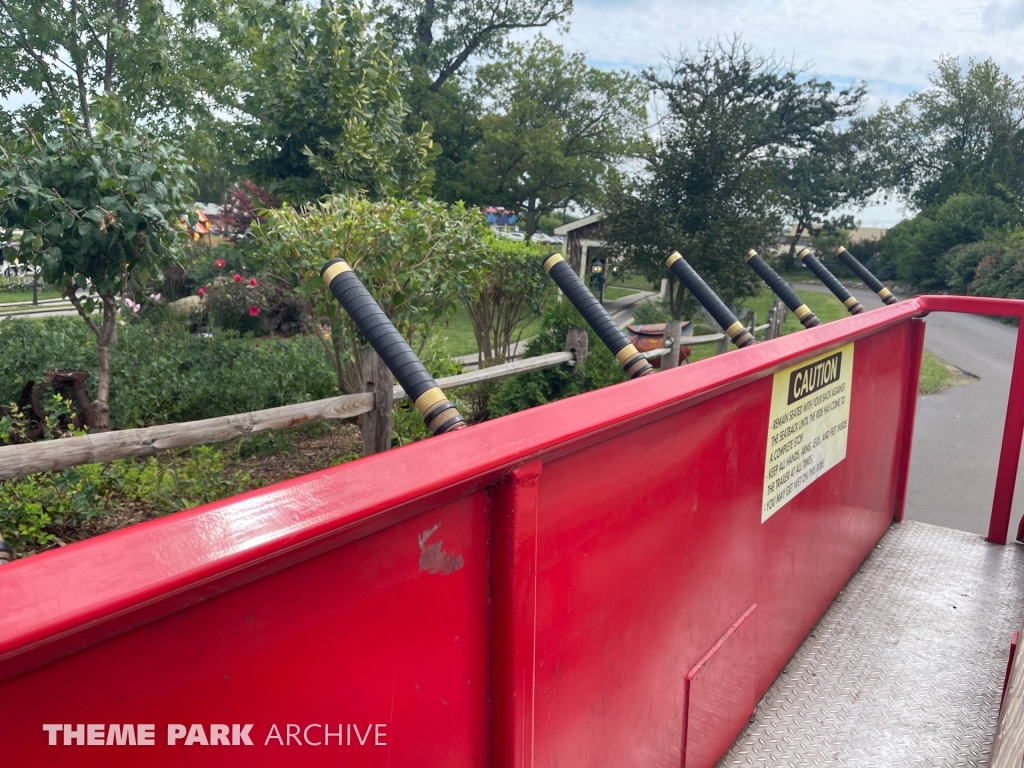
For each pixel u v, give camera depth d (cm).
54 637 48
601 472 122
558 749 118
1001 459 307
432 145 773
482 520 94
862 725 197
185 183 509
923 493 557
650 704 147
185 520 59
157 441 300
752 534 191
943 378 1131
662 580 147
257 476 496
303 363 693
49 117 1130
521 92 3469
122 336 786
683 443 149
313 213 482
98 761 58
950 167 5462
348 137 675
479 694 98
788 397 203
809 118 5094
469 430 91
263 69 720
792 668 222
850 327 225
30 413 551
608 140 3550
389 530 81
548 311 698
